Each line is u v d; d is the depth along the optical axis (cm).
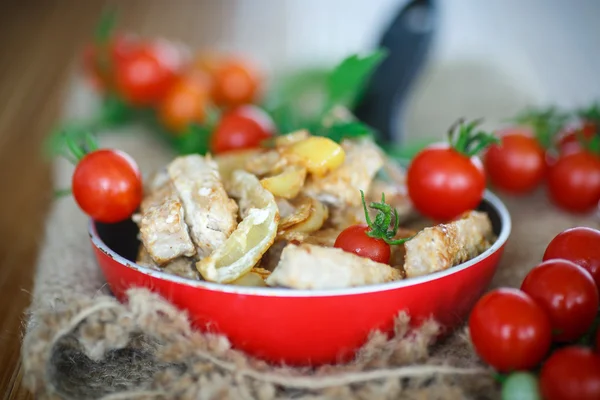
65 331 30
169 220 32
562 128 47
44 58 74
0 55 75
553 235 41
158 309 30
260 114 44
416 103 58
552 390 28
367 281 30
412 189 38
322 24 85
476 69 62
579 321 30
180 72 56
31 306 35
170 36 80
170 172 34
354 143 37
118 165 35
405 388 29
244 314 30
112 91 57
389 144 47
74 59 73
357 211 35
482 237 34
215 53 61
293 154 35
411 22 47
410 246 31
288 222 33
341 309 29
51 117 61
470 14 89
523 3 93
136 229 38
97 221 36
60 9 89
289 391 30
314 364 31
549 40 79
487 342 29
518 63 65
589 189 42
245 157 38
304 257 29
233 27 84
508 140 45
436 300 31
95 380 31
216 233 32
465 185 37
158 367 32
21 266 42
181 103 52
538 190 47
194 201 33
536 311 29
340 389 29
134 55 55
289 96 57
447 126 54
